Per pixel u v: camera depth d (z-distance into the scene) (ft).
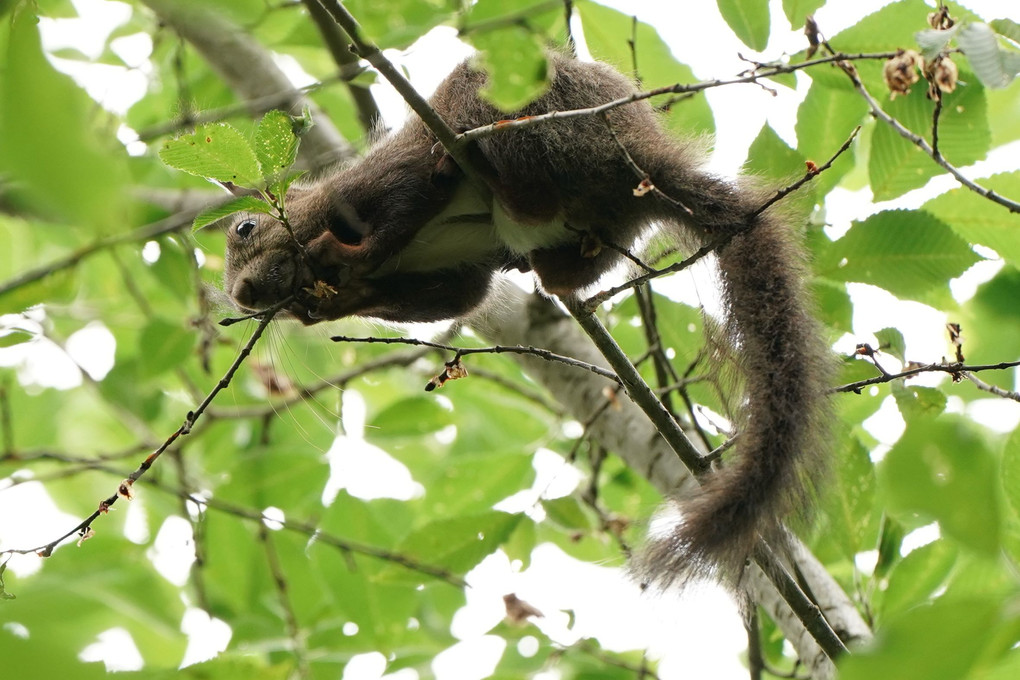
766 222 30.48
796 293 29.73
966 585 25.16
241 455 47.37
